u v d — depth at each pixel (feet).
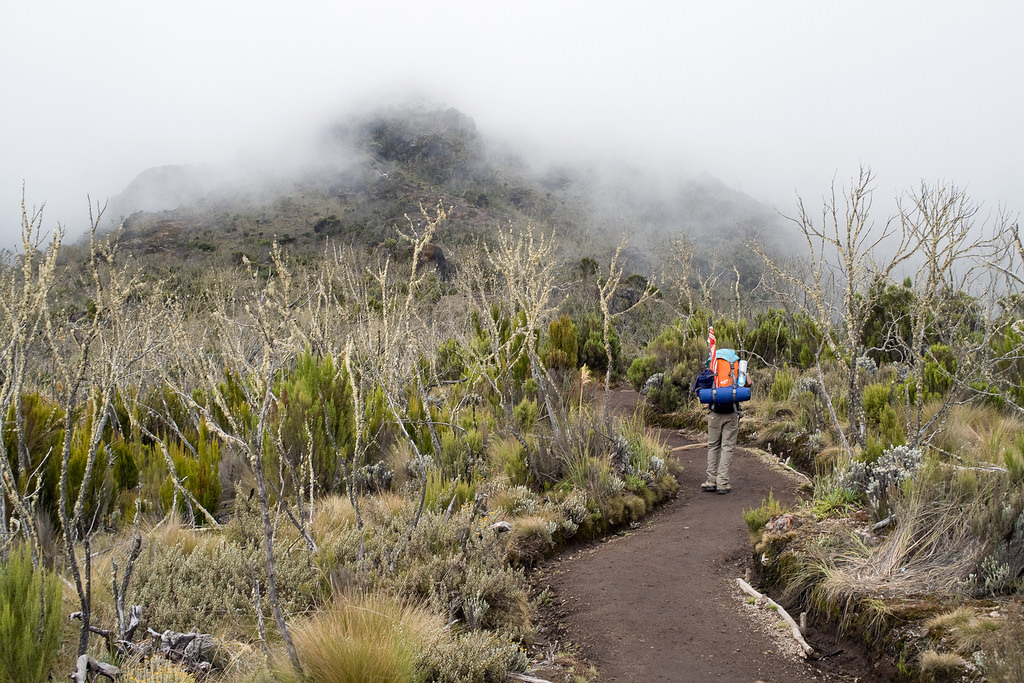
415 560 15.26
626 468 23.61
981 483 15.11
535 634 14.58
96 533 17.17
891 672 11.80
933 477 15.79
